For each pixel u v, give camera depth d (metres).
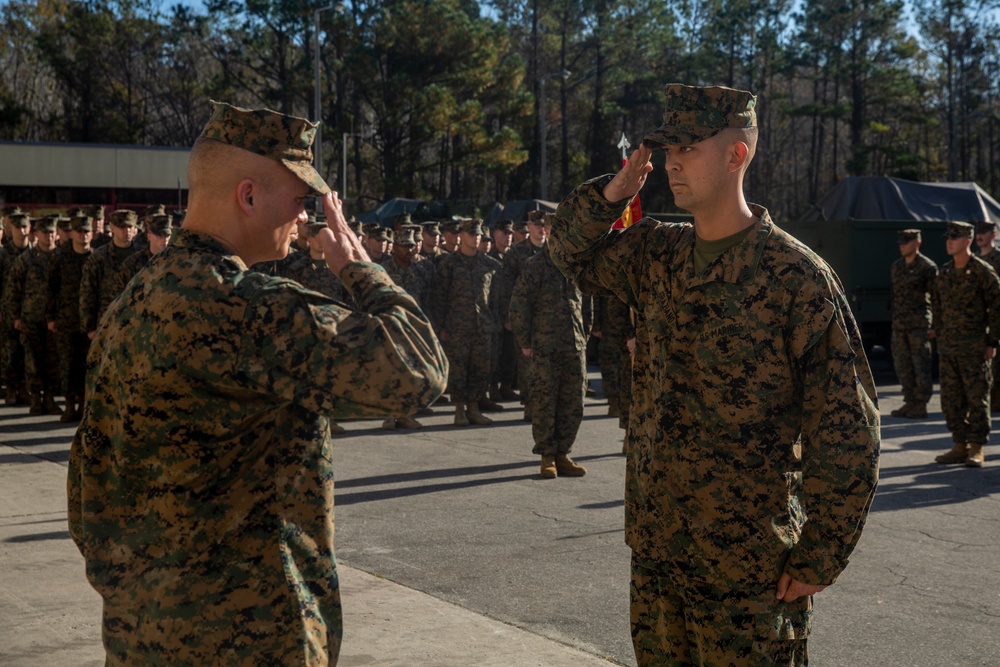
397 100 50.84
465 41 51.50
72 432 10.09
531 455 9.03
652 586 2.72
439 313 11.06
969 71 64.94
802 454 2.57
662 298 2.72
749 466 2.57
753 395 2.56
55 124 60.62
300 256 9.59
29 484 7.32
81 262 10.75
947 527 6.51
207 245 2.10
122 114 63.56
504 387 13.48
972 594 5.14
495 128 62.91
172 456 2.03
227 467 2.06
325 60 56.16
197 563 2.03
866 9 62.12
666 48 67.31
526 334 7.96
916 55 65.12
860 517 2.48
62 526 6.12
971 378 8.55
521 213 25.47
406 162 52.31
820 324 2.51
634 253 2.83
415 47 51.50
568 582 5.29
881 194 19.67
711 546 2.59
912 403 11.67
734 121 2.61
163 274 2.07
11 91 64.69
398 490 7.51
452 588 5.18
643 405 2.78
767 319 2.55
